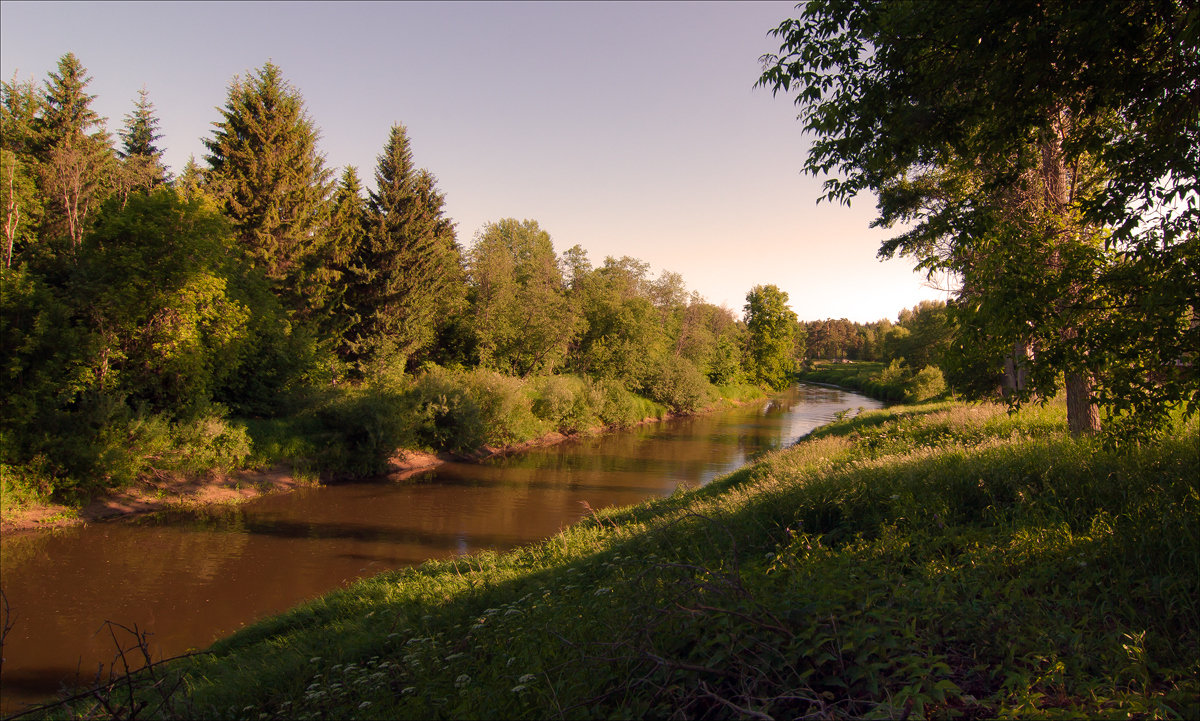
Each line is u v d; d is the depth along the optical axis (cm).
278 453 2195
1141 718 263
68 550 1407
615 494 2047
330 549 1431
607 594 502
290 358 2498
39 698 759
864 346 13912
